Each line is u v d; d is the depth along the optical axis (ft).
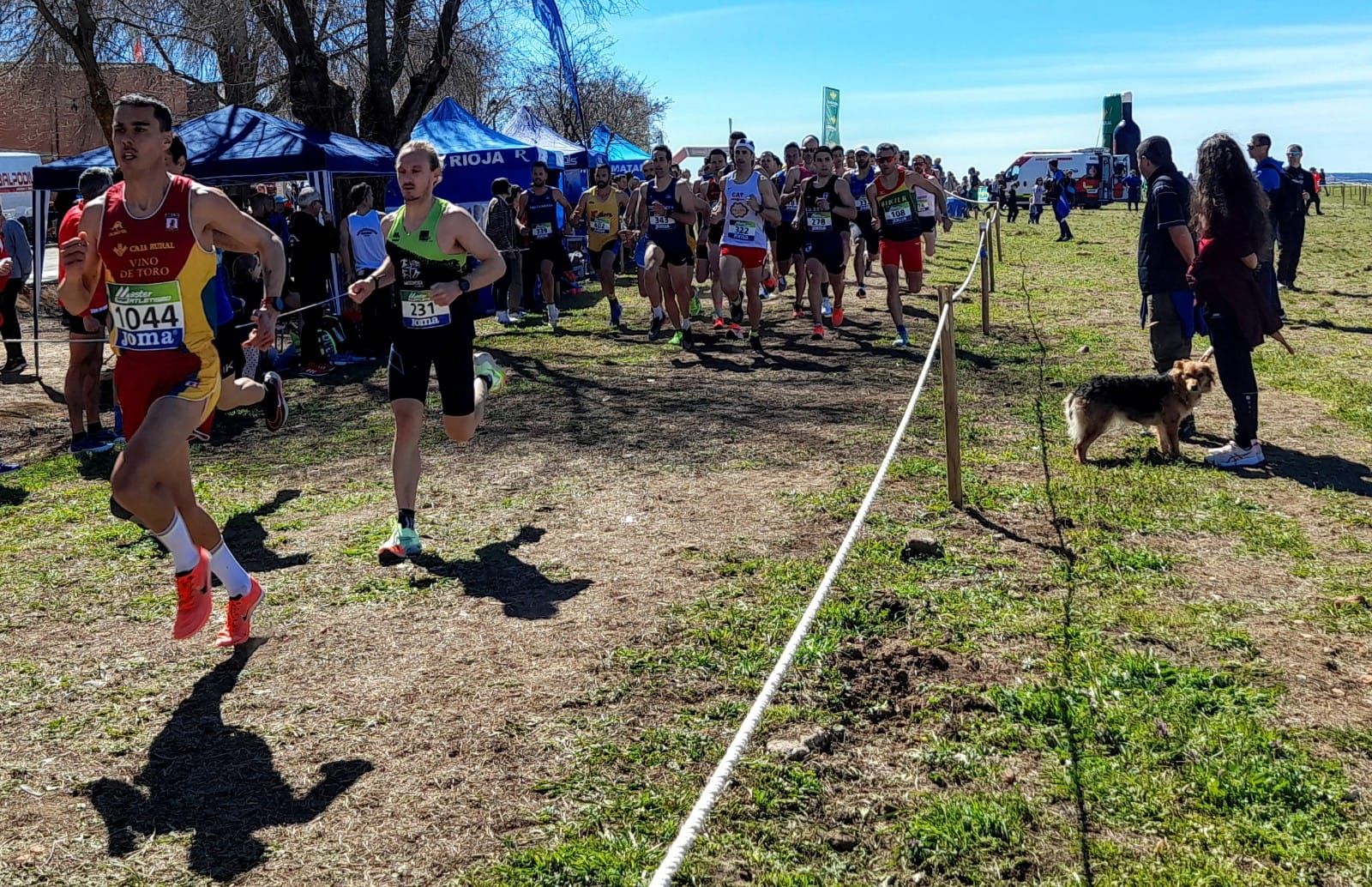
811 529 18.37
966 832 10.00
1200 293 22.00
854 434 24.91
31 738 12.00
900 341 37.14
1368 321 41.34
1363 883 9.26
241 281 33.63
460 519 19.56
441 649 14.01
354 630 14.74
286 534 19.07
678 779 10.92
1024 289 54.60
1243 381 21.94
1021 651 13.75
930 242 61.00
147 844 9.99
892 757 11.39
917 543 17.13
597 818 10.24
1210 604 15.23
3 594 16.52
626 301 54.60
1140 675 13.03
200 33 63.87
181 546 12.96
